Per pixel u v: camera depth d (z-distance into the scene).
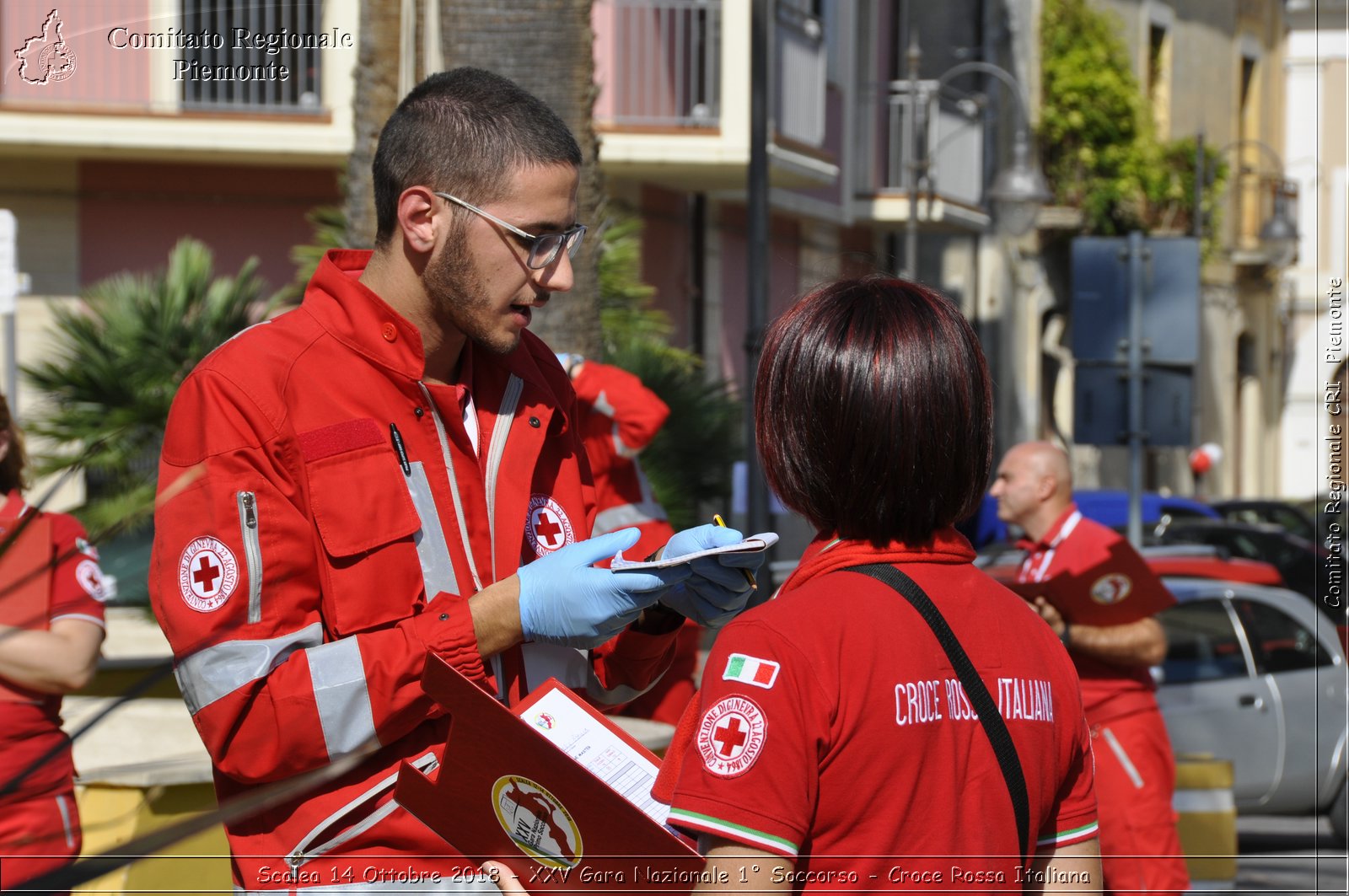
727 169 13.42
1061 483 5.55
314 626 2.29
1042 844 2.12
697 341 15.73
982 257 21.66
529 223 2.39
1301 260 31.36
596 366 5.39
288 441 2.30
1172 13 27.22
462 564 2.40
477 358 2.58
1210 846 6.65
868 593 1.98
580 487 2.67
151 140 11.89
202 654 2.22
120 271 12.66
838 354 2.03
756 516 8.40
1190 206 25.39
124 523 2.58
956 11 21.25
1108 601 5.30
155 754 4.02
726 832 1.88
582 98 5.57
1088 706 5.36
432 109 2.41
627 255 10.64
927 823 1.93
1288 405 32.00
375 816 2.33
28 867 2.07
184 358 8.70
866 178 19.30
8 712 2.46
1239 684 7.98
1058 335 24.38
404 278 2.45
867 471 2.02
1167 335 8.73
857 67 19.33
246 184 12.82
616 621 2.23
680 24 13.27
